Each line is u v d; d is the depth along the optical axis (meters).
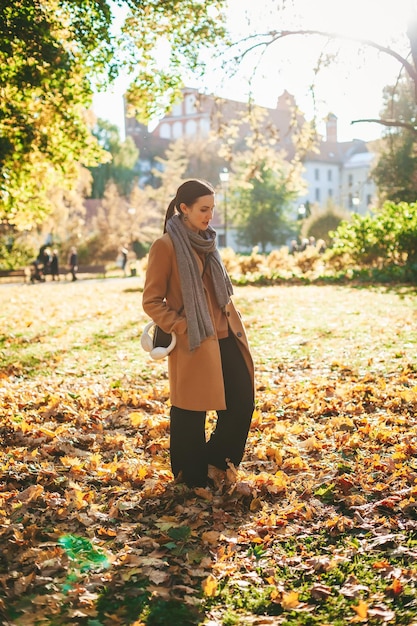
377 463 4.75
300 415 6.28
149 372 8.69
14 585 3.28
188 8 14.55
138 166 104.19
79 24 13.72
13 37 12.50
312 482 4.53
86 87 15.05
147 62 15.46
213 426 5.82
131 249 55.53
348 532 3.80
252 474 4.57
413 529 3.77
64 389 7.68
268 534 3.80
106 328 13.09
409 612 2.99
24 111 15.34
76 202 45.88
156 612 3.07
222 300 4.23
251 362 4.37
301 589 3.24
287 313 14.52
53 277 35.75
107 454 5.30
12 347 10.95
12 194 17.39
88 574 3.39
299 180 18.09
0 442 5.61
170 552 3.64
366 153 107.19
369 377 7.67
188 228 4.26
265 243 62.22
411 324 12.00
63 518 4.04
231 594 3.23
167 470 4.79
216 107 16.80
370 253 26.62
